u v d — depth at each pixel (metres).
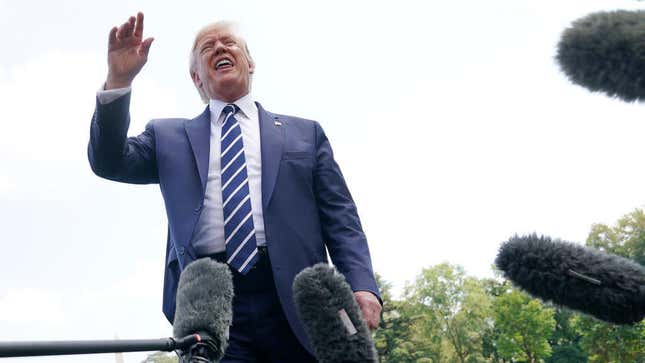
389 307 81.56
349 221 3.99
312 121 4.25
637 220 58.94
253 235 3.73
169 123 4.11
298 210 3.85
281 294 3.60
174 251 3.80
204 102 4.36
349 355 2.92
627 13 1.35
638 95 1.33
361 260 3.85
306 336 3.58
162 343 2.12
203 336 2.34
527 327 65.62
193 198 3.80
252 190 3.84
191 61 4.32
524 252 1.68
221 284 2.54
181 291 2.54
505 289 76.56
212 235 3.76
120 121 3.53
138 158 3.90
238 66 4.14
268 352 3.67
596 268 1.64
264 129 4.04
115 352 1.93
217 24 4.27
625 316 1.65
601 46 1.32
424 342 78.94
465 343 78.06
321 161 4.10
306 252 3.76
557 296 1.67
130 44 3.40
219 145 3.97
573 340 77.00
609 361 48.88
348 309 2.96
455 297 79.56
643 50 1.29
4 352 1.61
